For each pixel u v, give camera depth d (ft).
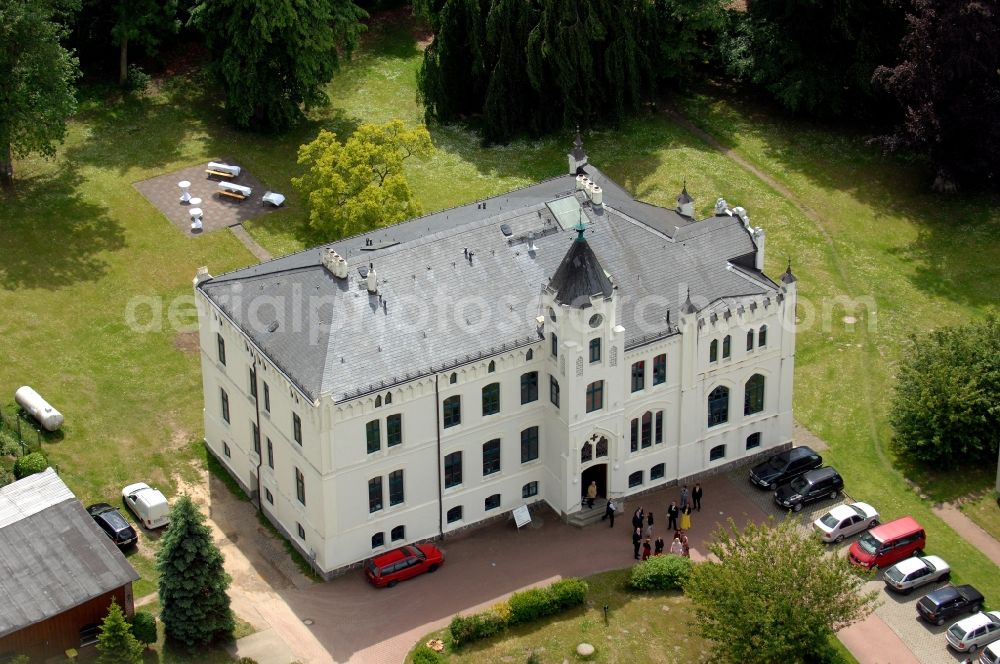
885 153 490.90
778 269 440.45
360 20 565.53
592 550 341.21
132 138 489.67
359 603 323.98
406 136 421.18
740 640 293.64
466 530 346.74
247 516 349.61
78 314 410.93
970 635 312.29
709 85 531.09
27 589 299.79
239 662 305.32
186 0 527.81
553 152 489.26
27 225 442.91
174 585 301.84
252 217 455.63
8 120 431.02
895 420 373.40
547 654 309.01
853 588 301.02
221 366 349.82
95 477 357.00
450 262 338.13
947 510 358.23
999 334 376.89
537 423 344.90
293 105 489.67
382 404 318.24
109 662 290.97
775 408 368.68
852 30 488.02
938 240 453.58
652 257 354.74
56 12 441.27
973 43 441.68
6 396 379.35
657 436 355.77
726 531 345.72
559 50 478.59
